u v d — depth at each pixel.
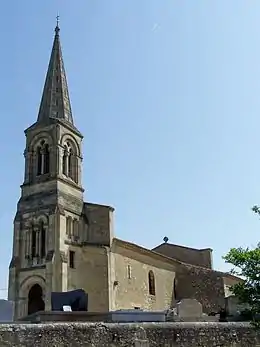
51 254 51.25
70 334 28.00
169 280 64.88
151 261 61.91
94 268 53.19
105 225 55.44
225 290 63.38
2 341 26.72
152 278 61.34
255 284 24.23
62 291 49.75
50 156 56.59
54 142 56.91
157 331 29.25
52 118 58.34
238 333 30.41
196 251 74.00
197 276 65.56
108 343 28.28
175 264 66.88
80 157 59.66
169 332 29.36
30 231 54.53
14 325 27.48
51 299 48.03
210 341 29.72
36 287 52.53
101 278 52.69
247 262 24.25
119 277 54.81
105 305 51.56
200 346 29.44
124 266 56.28
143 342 28.67
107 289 52.25
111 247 54.66
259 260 24.05
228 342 29.98
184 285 65.81
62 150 57.31
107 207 56.25
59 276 50.34
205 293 63.81
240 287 24.52
